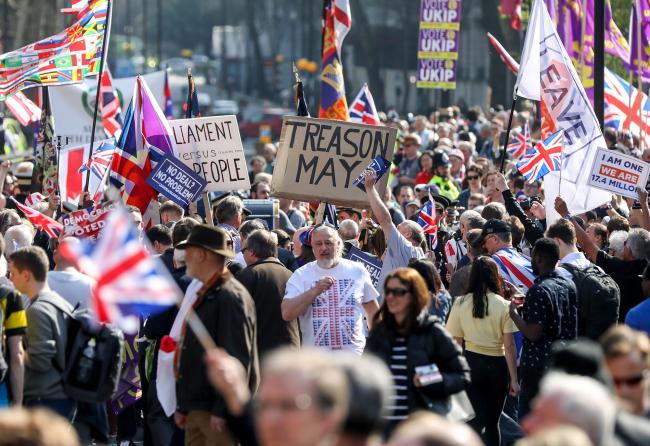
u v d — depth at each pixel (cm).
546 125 3459
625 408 1447
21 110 4459
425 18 5462
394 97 15150
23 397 1991
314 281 2236
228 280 1920
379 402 981
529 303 2275
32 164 4175
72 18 12375
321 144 2794
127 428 2592
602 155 3114
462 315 2381
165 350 1941
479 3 14638
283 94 18262
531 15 3394
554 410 1102
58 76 3300
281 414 892
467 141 5625
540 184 4144
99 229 2472
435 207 3431
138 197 2831
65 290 2109
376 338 1833
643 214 3041
